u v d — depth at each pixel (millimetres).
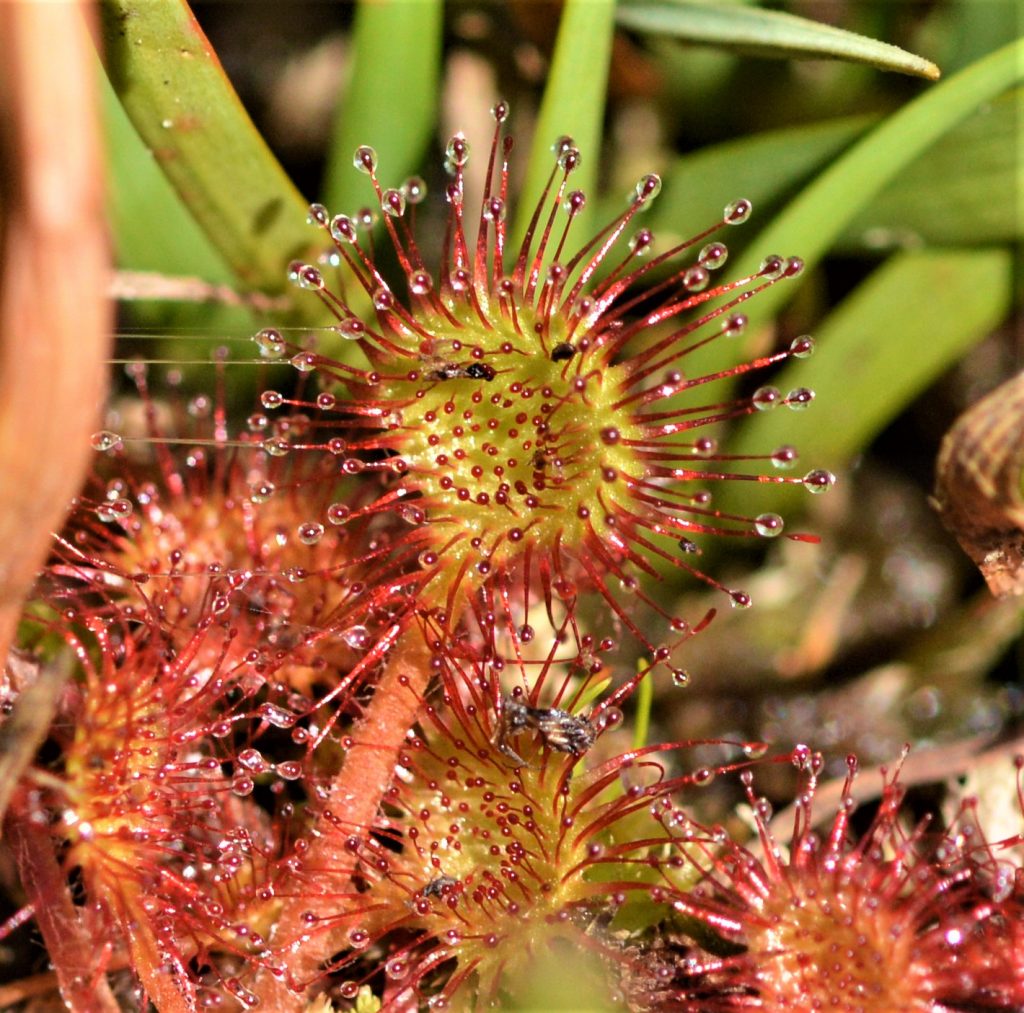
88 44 72
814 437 112
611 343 87
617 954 86
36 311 71
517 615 99
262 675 88
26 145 70
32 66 69
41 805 85
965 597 116
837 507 118
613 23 101
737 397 113
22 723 82
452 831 88
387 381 87
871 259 113
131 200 103
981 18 113
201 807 87
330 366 87
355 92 105
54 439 73
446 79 115
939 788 99
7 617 78
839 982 85
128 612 90
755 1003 85
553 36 112
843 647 114
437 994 89
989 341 120
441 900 87
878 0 118
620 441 86
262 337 86
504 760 87
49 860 86
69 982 86
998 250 109
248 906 89
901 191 108
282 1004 87
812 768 89
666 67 117
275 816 92
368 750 87
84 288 71
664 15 100
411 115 105
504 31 115
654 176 87
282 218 97
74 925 86
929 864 89
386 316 87
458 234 87
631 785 92
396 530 95
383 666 89
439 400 87
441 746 88
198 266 105
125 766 85
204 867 87
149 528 94
